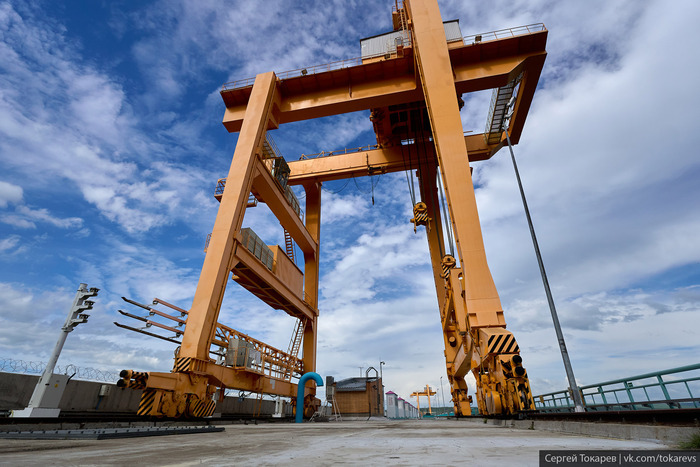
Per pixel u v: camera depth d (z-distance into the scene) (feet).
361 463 12.60
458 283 72.18
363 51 103.81
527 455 14.08
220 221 69.10
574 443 18.13
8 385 40.16
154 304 58.80
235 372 70.85
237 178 74.08
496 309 53.21
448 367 99.35
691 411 16.47
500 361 43.96
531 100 88.38
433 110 70.44
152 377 48.39
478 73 80.64
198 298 61.82
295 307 103.71
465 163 65.00
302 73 90.94
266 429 44.09
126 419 43.70
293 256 113.50
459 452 15.62
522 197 48.32
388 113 112.06
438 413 291.58
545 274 42.65
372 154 120.47
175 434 30.14
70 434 23.70
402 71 89.61
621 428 20.65
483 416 59.57
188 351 57.57
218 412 77.00
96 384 49.98
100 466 11.86
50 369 36.37
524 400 40.01
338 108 90.27
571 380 35.32
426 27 79.25
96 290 39.99
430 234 115.34
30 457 14.37
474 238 58.75
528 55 79.71
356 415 185.37
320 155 124.77
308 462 13.01
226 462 13.10
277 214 97.76
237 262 71.56
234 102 93.71
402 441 22.52
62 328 37.86
